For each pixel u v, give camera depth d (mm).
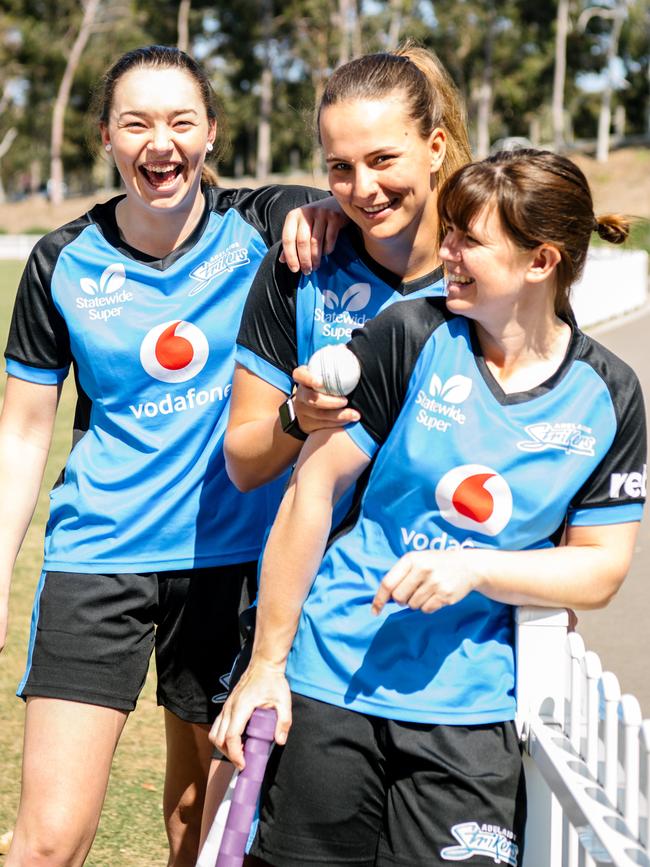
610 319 24047
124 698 3260
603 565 2490
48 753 3127
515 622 2582
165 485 3320
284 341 2887
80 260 3330
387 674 2521
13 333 3402
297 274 2871
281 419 2617
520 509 2453
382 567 2541
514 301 2385
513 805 2510
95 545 3303
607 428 2475
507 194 2295
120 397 3336
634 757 2217
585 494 2523
